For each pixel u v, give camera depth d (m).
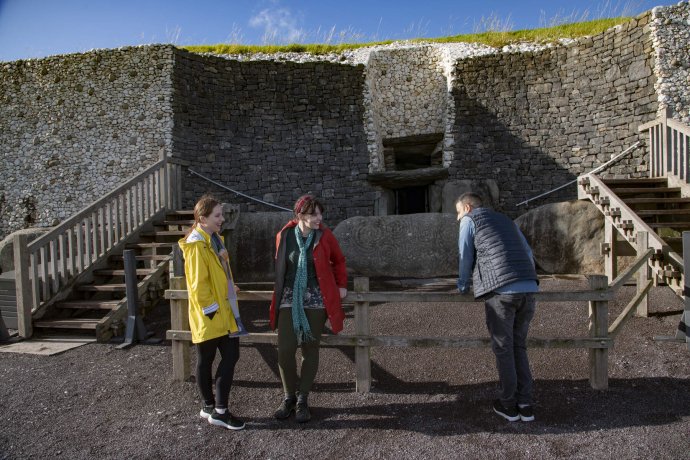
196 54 10.70
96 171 10.70
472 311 5.64
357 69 11.30
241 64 11.12
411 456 2.84
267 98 11.19
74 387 4.04
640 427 3.05
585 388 3.66
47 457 2.95
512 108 10.66
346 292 3.45
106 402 3.73
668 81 8.78
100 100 10.77
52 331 5.81
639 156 9.12
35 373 4.39
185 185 10.09
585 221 7.56
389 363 4.29
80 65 10.93
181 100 10.43
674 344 4.41
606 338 3.57
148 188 8.23
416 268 7.64
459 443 2.95
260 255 8.09
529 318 3.20
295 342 3.26
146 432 3.22
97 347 5.10
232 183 10.87
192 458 2.88
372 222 8.05
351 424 3.24
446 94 11.73
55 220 10.94
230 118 10.98
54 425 3.38
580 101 10.02
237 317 3.28
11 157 11.36
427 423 3.23
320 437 3.09
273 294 3.39
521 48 11.47
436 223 7.85
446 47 12.47
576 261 7.55
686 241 4.41
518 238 3.20
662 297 5.86
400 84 12.92
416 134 12.33
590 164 9.87
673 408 3.29
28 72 11.33
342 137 11.21
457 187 10.55
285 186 11.12
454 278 7.40
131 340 5.12
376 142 11.29
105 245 7.24
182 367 4.06
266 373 4.20
